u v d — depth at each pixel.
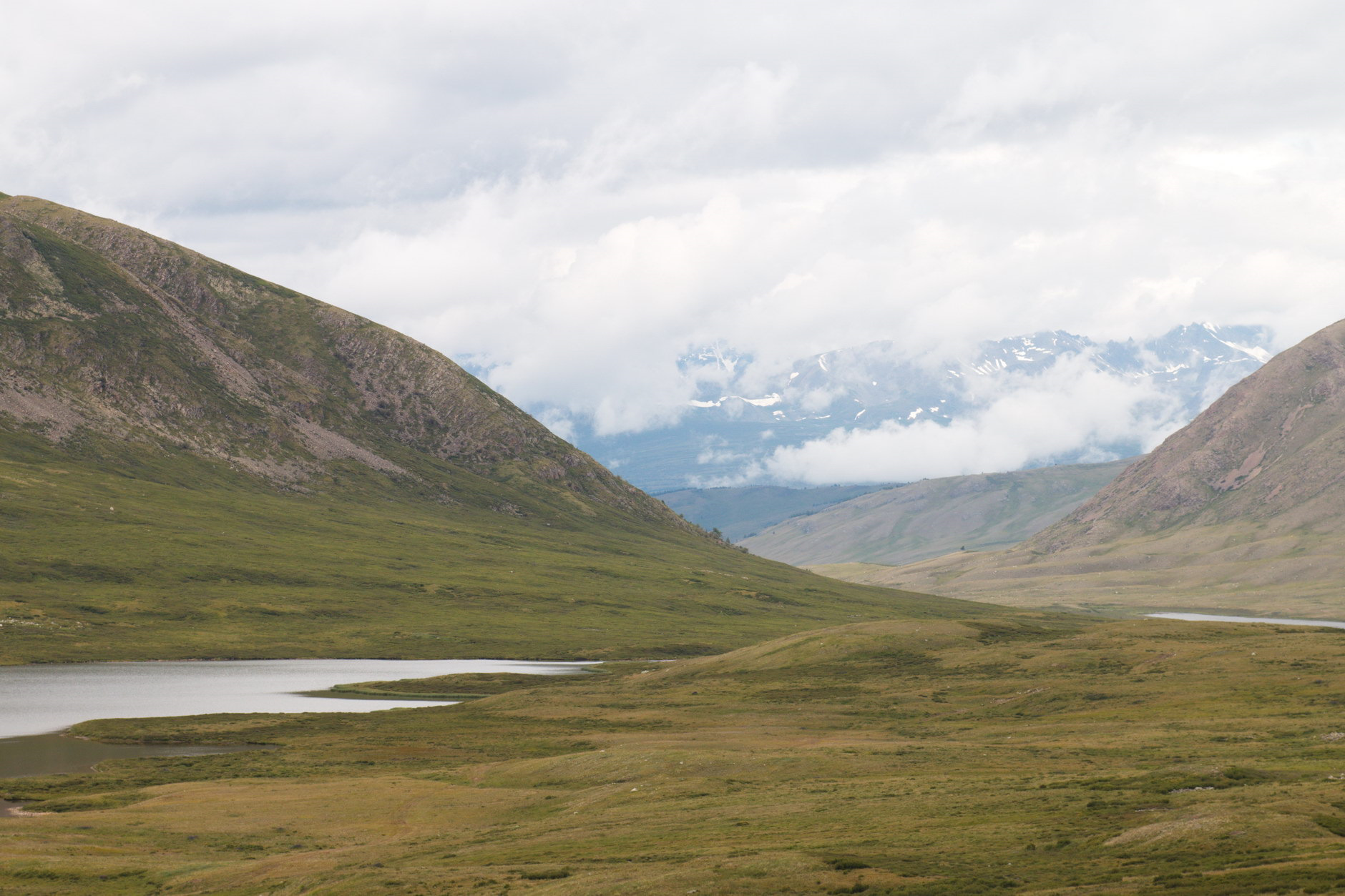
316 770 115.62
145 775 113.75
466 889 60.16
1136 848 56.19
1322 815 58.00
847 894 52.88
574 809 87.00
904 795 79.44
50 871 71.12
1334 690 125.62
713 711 152.25
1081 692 142.38
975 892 51.22
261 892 65.69
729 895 53.31
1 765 124.94
